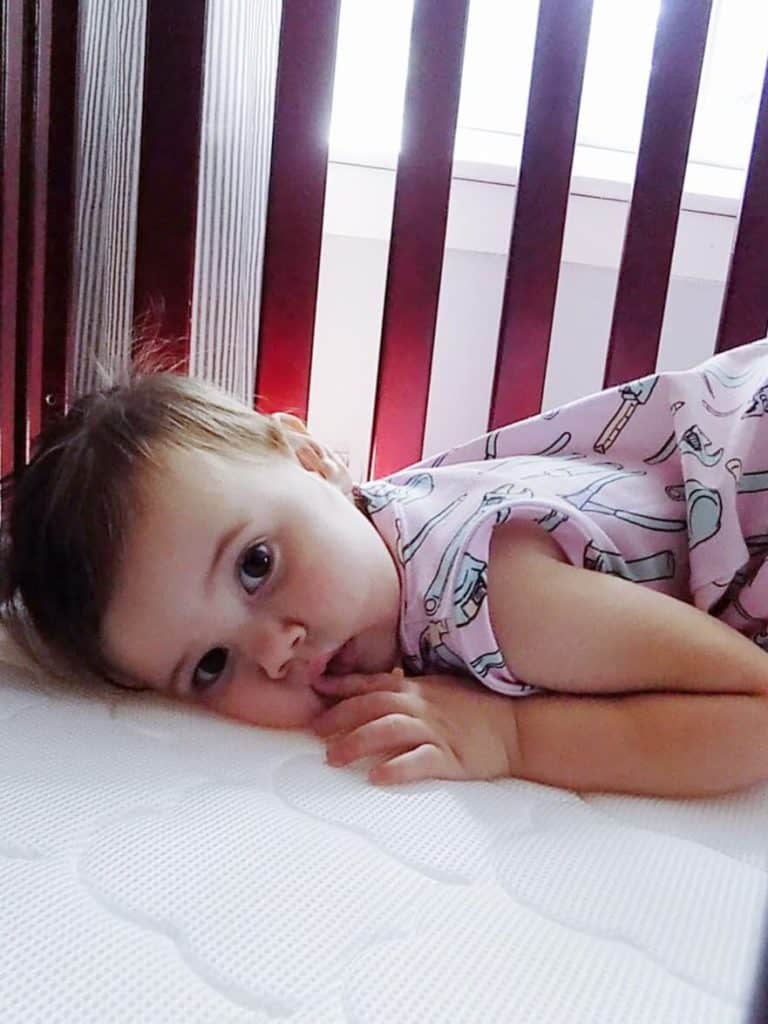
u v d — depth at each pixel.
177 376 0.93
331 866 0.49
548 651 0.70
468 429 1.62
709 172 1.69
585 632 0.69
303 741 0.67
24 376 0.97
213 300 1.13
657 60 1.07
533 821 0.57
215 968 0.41
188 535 0.71
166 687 0.74
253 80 1.12
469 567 0.74
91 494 0.74
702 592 0.80
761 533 0.82
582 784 0.65
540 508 0.76
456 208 1.49
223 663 0.72
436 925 0.45
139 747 0.63
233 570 0.71
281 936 0.44
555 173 1.09
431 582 0.76
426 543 0.78
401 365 1.12
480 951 0.43
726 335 1.15
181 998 0.39
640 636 0.68
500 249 1.52
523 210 1.10
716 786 0.64
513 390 1.15
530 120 1.07
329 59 1.02
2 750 0.60
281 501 0.74
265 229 1.06
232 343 1.15
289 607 0.72
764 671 0.66
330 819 0.55
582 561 0.77
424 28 1.03
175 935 0.43
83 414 0.83
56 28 0.98
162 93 1.00
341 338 1.56
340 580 0.73
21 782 0.56
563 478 0.86
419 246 1.09
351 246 1.53
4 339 0.94
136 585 0.71
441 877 0.49
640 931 0.46
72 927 0.43
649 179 1.10
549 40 1.05
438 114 1.05
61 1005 0.39
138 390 0.86
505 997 0.41
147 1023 0.38
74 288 1.05
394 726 0.64
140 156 1.01
